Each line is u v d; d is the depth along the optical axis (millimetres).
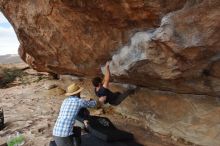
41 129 7457
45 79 13008
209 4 3775
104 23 5273
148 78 5859
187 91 5898
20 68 14914
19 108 9500
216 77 4855
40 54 8242
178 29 4129
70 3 5094
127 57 5406
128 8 4586
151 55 4789
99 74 7348
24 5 6586
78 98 5477
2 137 7160
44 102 9992
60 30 6301
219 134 5641
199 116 5984
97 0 4730
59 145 5332
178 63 4648
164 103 6711
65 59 7578
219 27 3871
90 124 6480
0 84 13219
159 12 4340
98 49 6047
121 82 7375
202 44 4098
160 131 6789
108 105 8586
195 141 6059
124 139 6301
